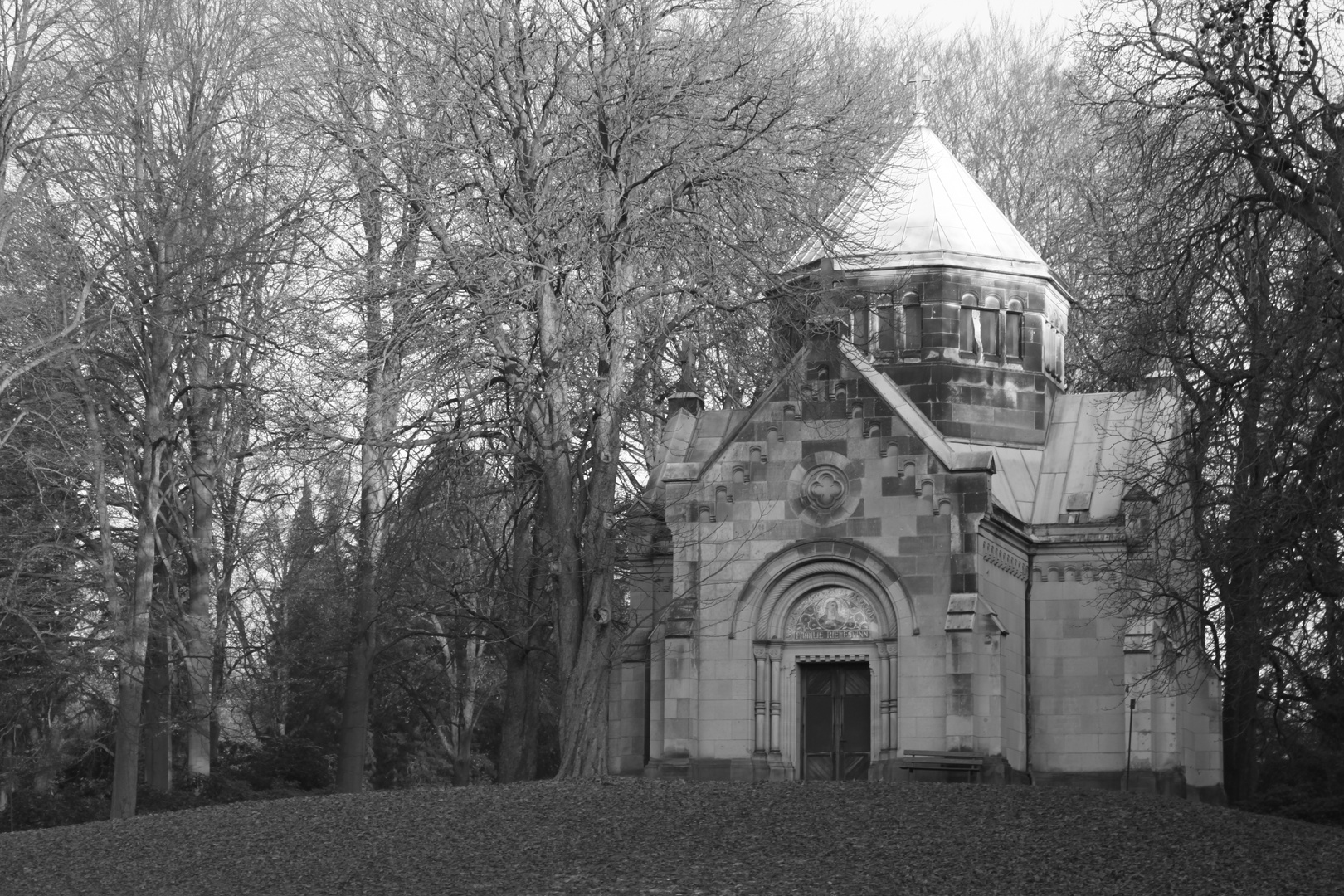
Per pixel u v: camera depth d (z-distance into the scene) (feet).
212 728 209.36
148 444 152.15
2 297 141.79
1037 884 85.05
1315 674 130.41
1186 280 107.55
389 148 133.39
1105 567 133.28
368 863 98.48
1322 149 101.40
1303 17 100.07
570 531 135.03
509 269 128.77
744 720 142.82
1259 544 100.94
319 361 143.33
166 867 102.68
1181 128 107.76
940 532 140.67
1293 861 88.53
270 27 156.25
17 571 143.13
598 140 131.54
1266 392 102.32
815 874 88.79
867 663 143.23
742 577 144.66
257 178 152.05
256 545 174.40
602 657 134.10
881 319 164.45
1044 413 165.68
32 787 177.47
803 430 144.56
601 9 132.36
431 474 141.38
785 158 137.69
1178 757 145.79
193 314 155.43
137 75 149.28
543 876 92.07
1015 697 146.61
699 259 130.93
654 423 178.70
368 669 171.94
